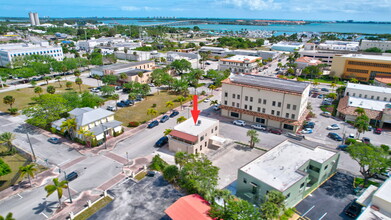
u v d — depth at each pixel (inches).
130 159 2416.3
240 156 2487.7
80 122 2694.4
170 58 7175.2
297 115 2977.4
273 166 1925.4
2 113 3587.6
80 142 2714.1
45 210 1760.6
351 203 1780.3
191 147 2413.9
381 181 2074.3
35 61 6304.1
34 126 3154.5
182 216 1555.1
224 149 2546.8
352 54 6259.8
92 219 1656.0
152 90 4845.0
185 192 1921.8
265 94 3127.5
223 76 5201.8
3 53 6505.9
